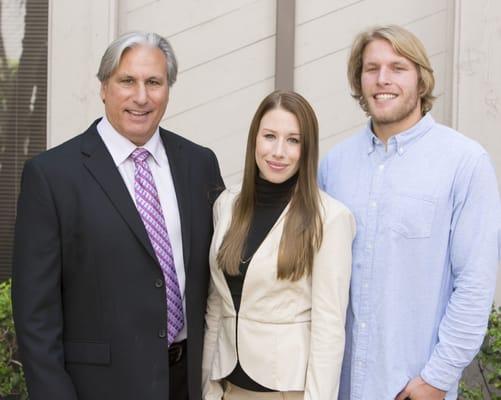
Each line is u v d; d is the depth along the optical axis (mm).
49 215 2168
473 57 3586
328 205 2248
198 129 3939
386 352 2230
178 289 2324
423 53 2277
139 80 2260
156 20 3896
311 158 2256
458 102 3613
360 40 2355
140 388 2203
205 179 2490
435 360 2201
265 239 2258
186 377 2391
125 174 2316
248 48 3893
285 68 3807
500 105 3584
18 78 3854
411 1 3807
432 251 2219
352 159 2416
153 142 2377
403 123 2303
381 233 2262
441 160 2242
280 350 2219
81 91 3725
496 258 2201
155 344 2225
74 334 2229
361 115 3873
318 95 3879
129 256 2203
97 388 2207
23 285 2158
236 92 3914
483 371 3506
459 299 2188
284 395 2230
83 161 2240
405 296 2234
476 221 2184
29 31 3838
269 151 2252
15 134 3873
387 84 2260
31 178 2197
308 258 2203
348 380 2350
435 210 2211
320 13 3848
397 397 2254
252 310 2252
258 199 2320
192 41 3902
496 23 3564
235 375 2285
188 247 2332
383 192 2285
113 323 2199
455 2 3602
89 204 2195
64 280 2223
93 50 3705
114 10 3713
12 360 3305
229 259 2266
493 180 2209
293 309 2240
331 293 2186
